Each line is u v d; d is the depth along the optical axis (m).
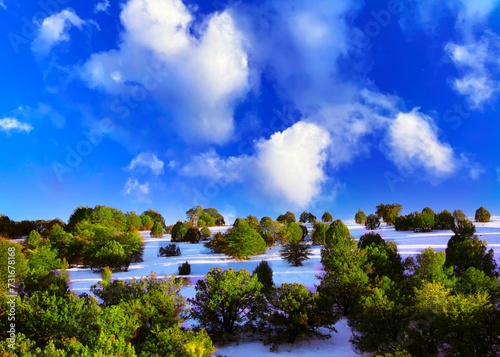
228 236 49.56
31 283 27.12
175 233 66.75
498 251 39.28
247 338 24.92
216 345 23.80
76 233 56.16
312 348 22.58
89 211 69.44
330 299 24.77
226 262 47.16
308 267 42.03
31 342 17.59
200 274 41.47
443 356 18.33
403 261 35.16
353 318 22.78
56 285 27.28
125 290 25.09
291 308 23.06
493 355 15.84
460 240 32.62
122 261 45.03
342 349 22.12
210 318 24.70
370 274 29.27
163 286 24.33
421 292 20.08
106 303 25.25
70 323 19.22
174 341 17.95
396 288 23.86
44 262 40.28
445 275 25.53
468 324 16.80
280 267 42.78
